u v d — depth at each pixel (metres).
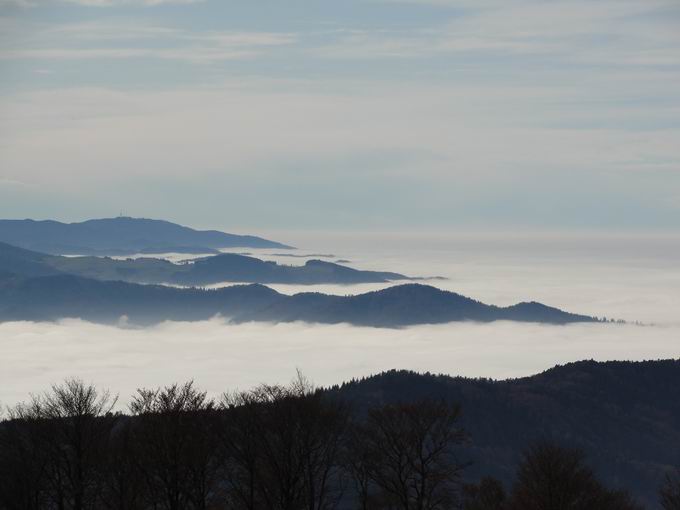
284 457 136.88
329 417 140.75
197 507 134.38
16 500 134.50
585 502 147.25
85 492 137.88
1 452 136.62
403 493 142.12
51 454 134.88
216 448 138.12
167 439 132.12
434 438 145.25
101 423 140.25
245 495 141.25
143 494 136.25
